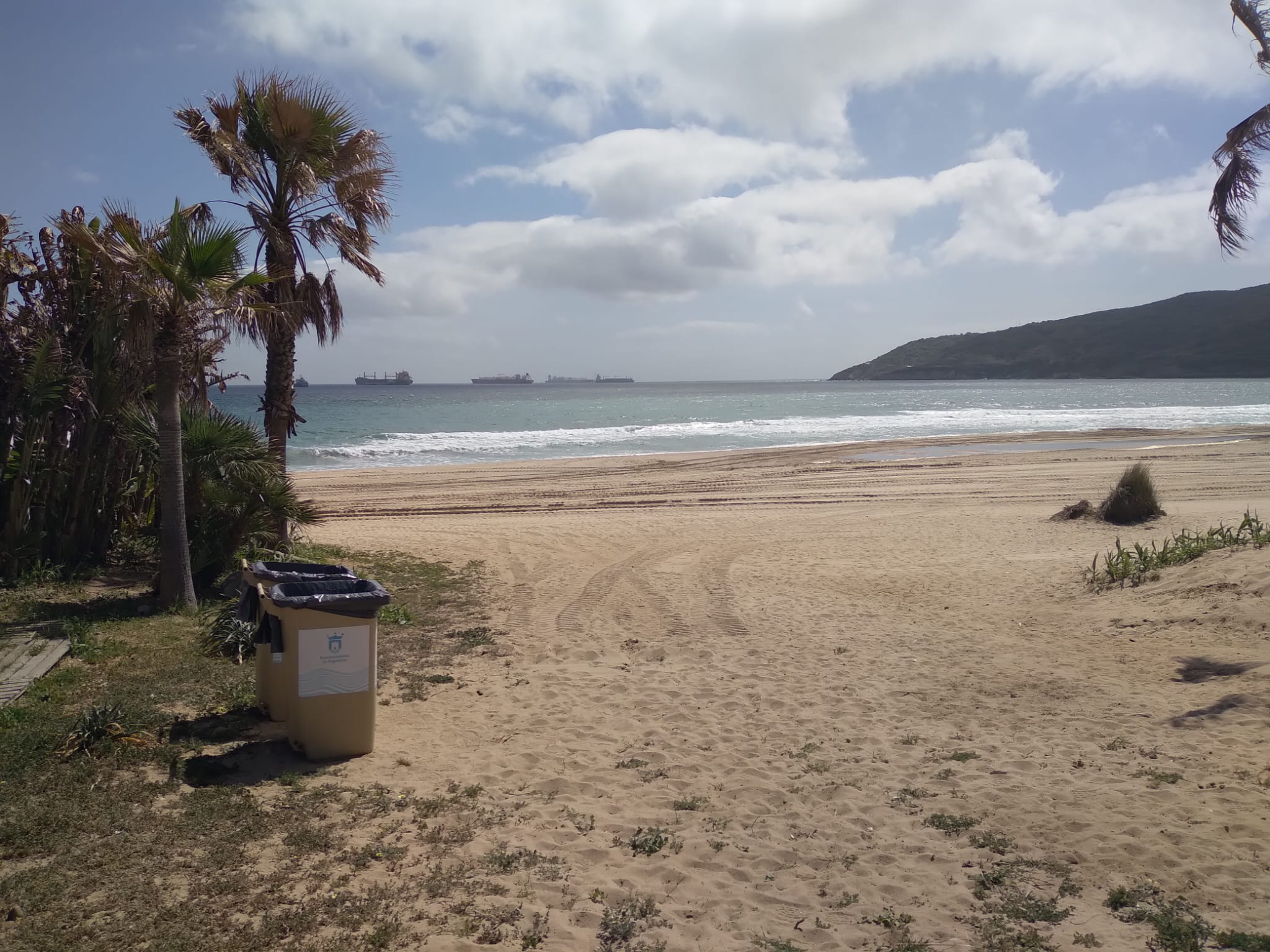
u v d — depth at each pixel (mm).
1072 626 8359
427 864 4023
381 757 5387
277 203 11422
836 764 5293
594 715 6289
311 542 13820
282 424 11984
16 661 6703
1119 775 4863
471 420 59688
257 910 3564
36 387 9461
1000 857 4066
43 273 10516
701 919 3602
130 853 3982
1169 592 8656
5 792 4555
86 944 3268
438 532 15570
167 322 8617
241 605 6152
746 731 5941
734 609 9711
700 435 44375
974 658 7539
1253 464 25047
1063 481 22391
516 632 8781
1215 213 7395
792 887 3859
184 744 5379
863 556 12820
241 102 10906
